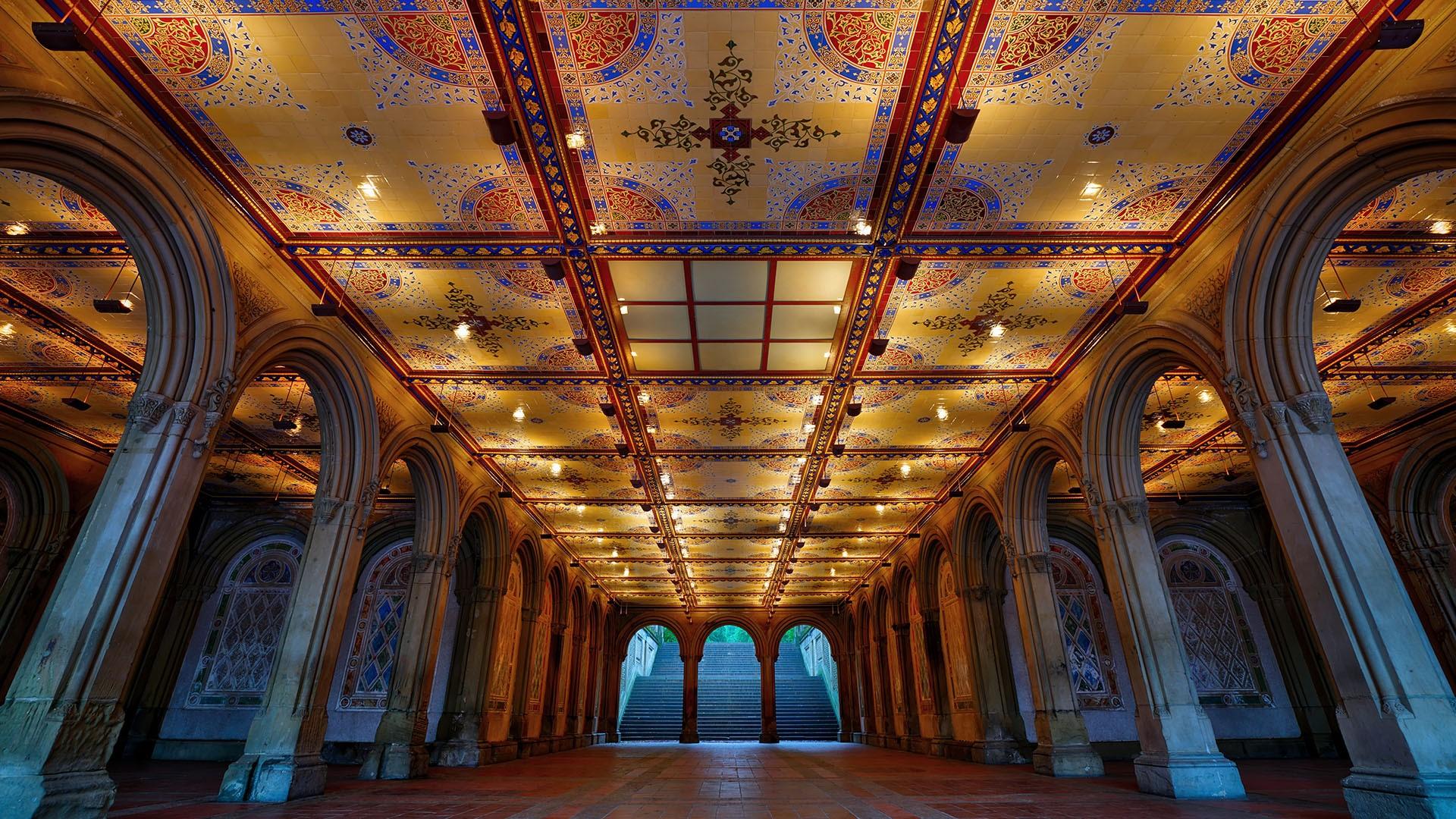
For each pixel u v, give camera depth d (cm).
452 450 1177
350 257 712
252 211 648
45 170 496
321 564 817
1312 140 564
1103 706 1541
